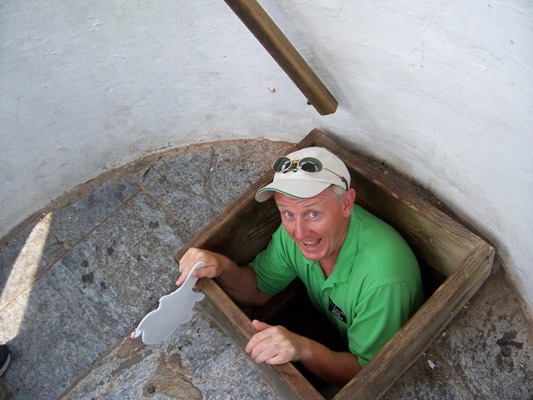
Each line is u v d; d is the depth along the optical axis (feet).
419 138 6.23
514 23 4.14
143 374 7.24
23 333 7.84
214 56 6.91
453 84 5.12
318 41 5.86
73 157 8.16
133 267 8.02
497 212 6.01
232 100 7.66
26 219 8.53
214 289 6.04
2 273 8.29
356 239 5.88
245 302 7.11
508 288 6.57
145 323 5.49
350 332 5.95
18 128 7.29
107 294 7.91
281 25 5.94
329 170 5.51
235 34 6.43
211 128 8.32
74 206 8.53
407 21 4.95
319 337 7.74
